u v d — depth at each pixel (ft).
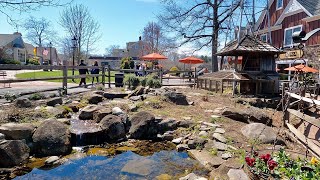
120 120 23.20
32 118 22.07
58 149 19.13
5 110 22.33
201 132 22.44
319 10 58.75
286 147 19.72
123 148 20.85
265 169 13.01
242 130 22.79
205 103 32.99
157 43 138.51
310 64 45.34
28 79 28.27
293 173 13.00
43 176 15.81
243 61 42.93
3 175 15.78
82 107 27.48
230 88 45.37
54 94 31.09
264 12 75.97
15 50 148.56
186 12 74.74
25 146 18.37
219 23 72.95
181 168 17.17
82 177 15.80
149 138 23.35
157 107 29.48
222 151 18.95
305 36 26.84
